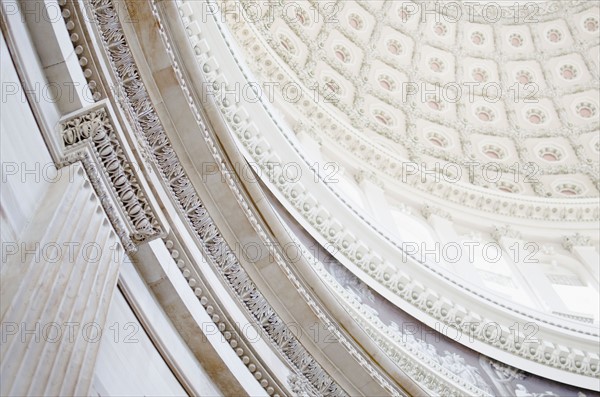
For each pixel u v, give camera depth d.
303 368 8.93
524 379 13.56
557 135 24.48
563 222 21.00
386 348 11.48
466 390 12.15
